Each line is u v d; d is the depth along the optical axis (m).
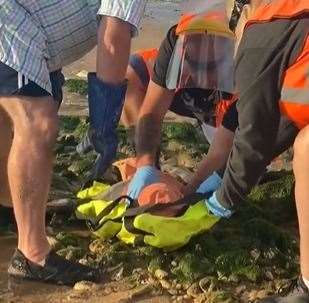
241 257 3.50
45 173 3.32
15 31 3.22
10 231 3.75
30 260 3.41
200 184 3.66
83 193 3.82
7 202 3.75
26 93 3.24
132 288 3.40
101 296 3.36
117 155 4.27
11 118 3.36
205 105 3.97
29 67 3.22
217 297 3.33
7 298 3.34
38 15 3.28
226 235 3.68
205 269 3.47
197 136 4.66
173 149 4.52
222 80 3.81
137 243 3.60
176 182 3.69
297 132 3.20
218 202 3.49
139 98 4.11
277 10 3.12
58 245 3.63
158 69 3.88
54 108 3.30
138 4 3.29
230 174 3.32
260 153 3.22
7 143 3.57
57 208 3.83
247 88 3.15
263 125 3.17
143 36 6.63
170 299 3.35
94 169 3.77
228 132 3.63
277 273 3.48
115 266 3.51
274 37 3.10
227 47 3.79
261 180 4.10
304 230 3.13
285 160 4.38
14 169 3.30
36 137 3.27
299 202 3.12
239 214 3.85
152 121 3.89
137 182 3.66
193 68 3.83
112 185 3.79
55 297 3.36
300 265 3.32
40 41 3.27
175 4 7.84
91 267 3.45
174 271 3.47
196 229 3.56
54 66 3.37
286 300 3.22
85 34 3.39
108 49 3.30
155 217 3.53
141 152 3.86
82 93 5.34
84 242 3.69
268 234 3.67
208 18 3.81
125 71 3.36
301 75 3.05
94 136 3.43
